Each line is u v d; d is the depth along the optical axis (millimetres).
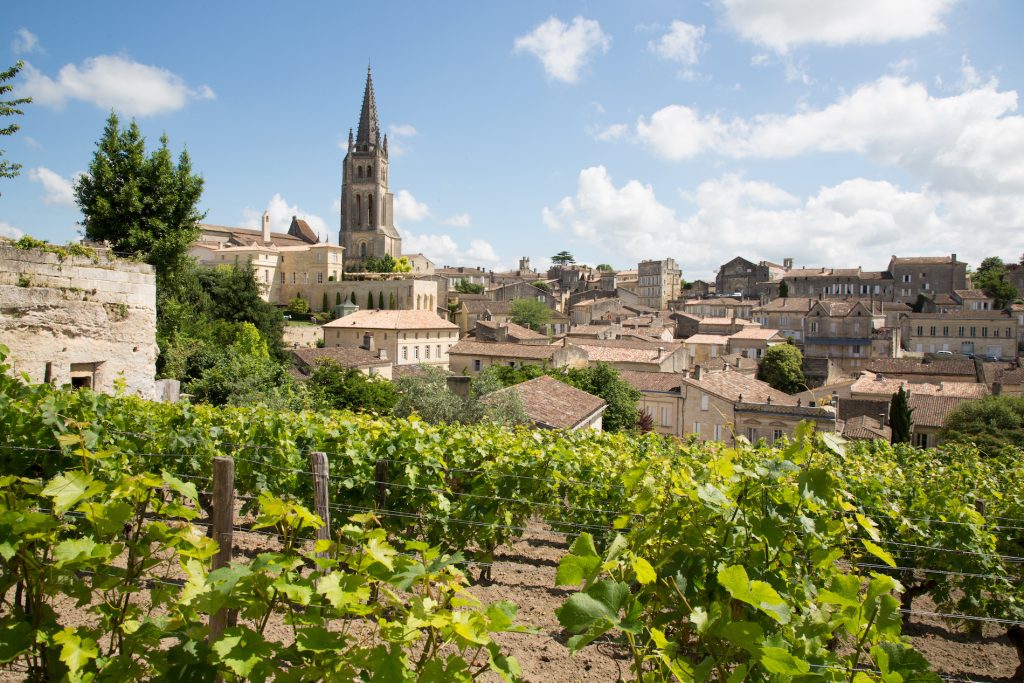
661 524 3621
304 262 89625
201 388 27484
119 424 8859
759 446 8258
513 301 93188
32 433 7379
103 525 3129
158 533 3193
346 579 2703
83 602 3227
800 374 61312
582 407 27828
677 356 53812
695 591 3422
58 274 13125
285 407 25203
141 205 31547
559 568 2830
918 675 2639
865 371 54781
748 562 3586
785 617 2637
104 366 14117
